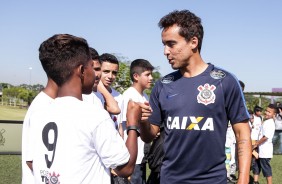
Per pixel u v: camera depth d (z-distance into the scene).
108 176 2.14
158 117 2.93
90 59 2.21
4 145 12.00
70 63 2.12
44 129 2.14
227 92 2.69
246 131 2.71
